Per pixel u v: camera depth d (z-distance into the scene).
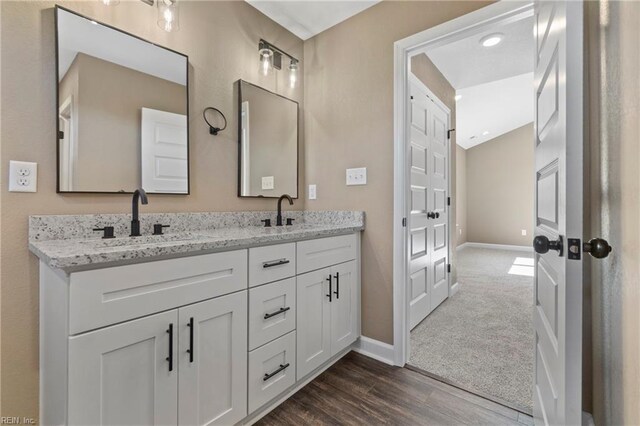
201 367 1.15
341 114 2.16
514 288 3.56
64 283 0.87
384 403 1.51
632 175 0.77
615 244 0.90
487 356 1.98
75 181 1.29
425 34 1.76
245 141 1.98
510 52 2.57
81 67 1.31
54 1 1.25
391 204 1.92
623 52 0.82
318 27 2.24
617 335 0.90
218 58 1.84
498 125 6.20
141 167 1.50
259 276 1.37
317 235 1.67
